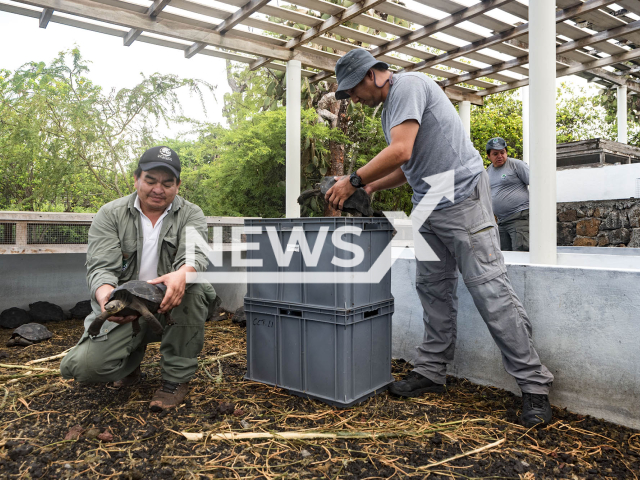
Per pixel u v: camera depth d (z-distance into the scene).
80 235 3.89
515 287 2.40
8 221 3.55
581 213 6.45
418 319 2.95
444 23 4.38
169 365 2.21
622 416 2.02
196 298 2.19
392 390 2.39
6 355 3.04
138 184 2.10
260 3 3.96
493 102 16.64
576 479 1.60
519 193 4.80
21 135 5.45
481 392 2.49
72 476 1.55
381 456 1.76
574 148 7.01
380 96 2.33
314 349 2.29
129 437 1.85
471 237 2.20
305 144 7.00
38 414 2.07
